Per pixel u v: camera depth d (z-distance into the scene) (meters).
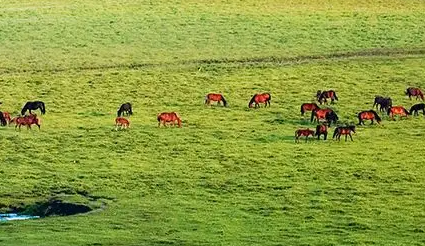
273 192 41.56
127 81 61.00
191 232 36.22
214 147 48.00
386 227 36.97
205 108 55.53
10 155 46.47
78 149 47.56
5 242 34.78
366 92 58.91
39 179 43.22
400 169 44.53
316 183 42.69
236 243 34.94
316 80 61.53
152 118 53.28
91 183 42.72
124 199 40.75
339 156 46.41
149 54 68.75
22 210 40.09
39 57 67.81
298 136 49.34
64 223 37.38
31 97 57.34
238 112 54.75
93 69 64.25
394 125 52.03
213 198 40.81
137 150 47.56
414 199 40.50
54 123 52.00
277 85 60.44
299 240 35.34
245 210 39.19
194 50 69.94
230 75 62.69
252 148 47.81
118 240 35.22
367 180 43.03
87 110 54.91
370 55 68.25
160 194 41.41
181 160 46.03
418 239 35.53
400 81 61.50
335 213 38.75
